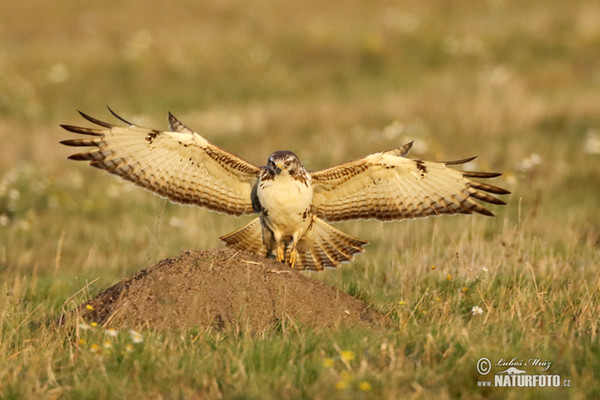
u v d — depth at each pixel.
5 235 17.45
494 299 10.28
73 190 21.12
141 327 9.13
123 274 13.41
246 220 17.91
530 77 33.09
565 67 34.91
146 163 9.58
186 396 7.42
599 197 18.39
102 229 17.86
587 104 25.52
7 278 12.98
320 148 23.23
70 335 9.06
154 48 38.84
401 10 44.91
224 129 26.17
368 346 8.27
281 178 9.34
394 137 23.19
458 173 9.54
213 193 9.91
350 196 9.98
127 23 45.12
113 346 8.54
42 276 14.19
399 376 7.53
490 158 21.27
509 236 12.88
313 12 46.06
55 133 28.27
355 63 37.28
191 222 16.91
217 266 9.78
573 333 8.71
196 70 36.53
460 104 26.70
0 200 19.75
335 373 7.54
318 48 38.47
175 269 9.82
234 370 7.91
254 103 32.84
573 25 40.12
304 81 36.12
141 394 7.50
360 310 9.87
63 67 36.50
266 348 8.19
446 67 36.53
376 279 12.09
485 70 35.09
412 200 9.93
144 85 35.72
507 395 7.42
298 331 8.78
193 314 9.37
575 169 20.02
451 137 23.30
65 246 16.64
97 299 10.02
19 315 10.15
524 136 22.92
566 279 11.41
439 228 15.67
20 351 8.54
